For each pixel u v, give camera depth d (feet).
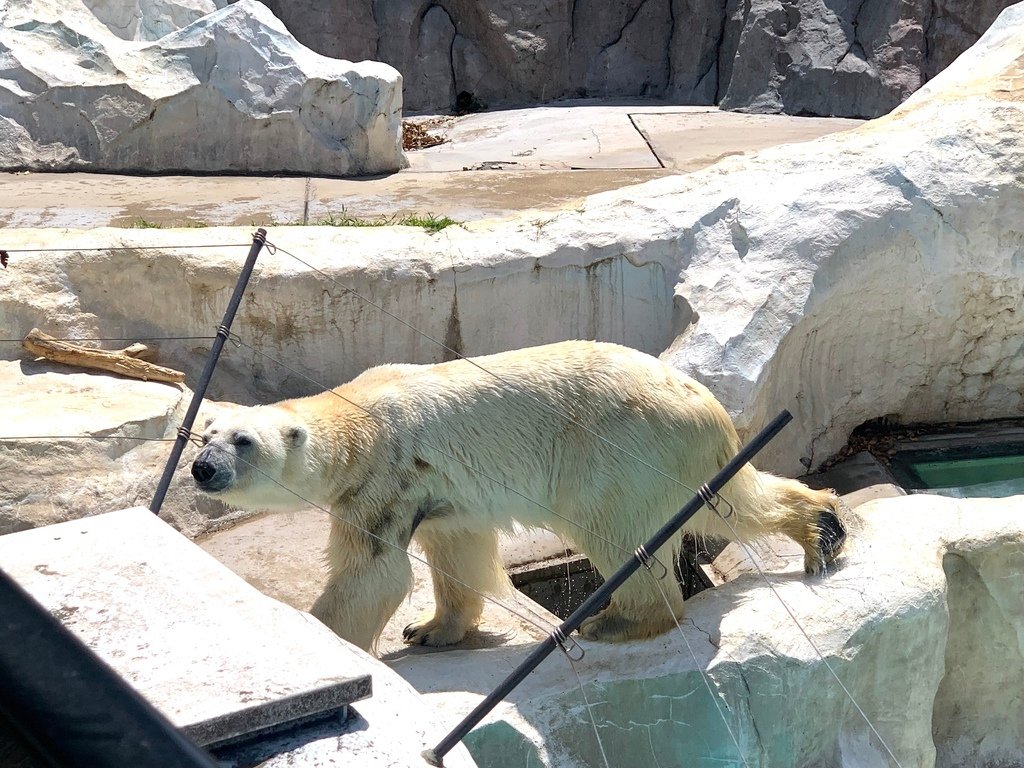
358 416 15.42
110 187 32.48
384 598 15.34
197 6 42.06
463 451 15.38
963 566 17.48
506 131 43.47
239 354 22.89
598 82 51.19
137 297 22.58
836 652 14.99
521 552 20.06
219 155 34.86
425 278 22.58
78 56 35.09
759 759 14.69
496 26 49.75
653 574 15.16
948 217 22.54
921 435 25.27
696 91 49.37
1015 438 25.00
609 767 14.35
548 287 23.00
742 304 21.18
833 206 22.30
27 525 18.25
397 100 35.17
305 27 49.47
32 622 6.01
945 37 43.93
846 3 45.83
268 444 14.70
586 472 15.17
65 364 21.47
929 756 16.83
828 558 16.21
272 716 8.13
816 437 23.94
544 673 14.70
